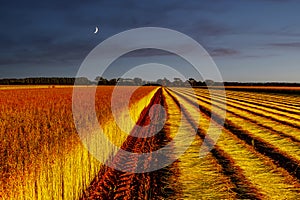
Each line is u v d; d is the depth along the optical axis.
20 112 17.28
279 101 62.25
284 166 15.48
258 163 16.02
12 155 8.81
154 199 11.65
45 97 29.23
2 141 10.11
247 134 24.44
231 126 28.73
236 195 11.95
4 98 27.62
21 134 11.04
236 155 17.70
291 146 19.91
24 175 8.05
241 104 54.28
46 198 9.13
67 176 10.50
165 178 13.88
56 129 12.69
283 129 26.78
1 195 7.16
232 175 14.16
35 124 13.68
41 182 8.89
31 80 154.50
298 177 13.84
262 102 59.53
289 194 12.02
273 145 20.22
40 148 9.70
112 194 12.02
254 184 13.04
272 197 11.77
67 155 10.53
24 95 32.69
